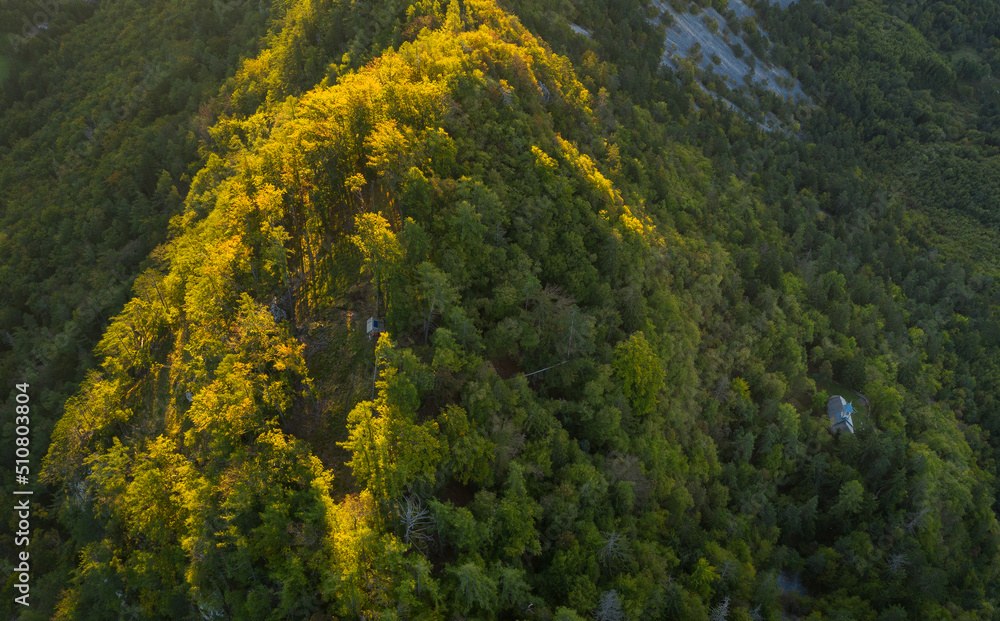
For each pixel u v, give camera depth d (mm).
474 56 136750
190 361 100062
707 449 120000
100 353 120188
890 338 190875
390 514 73375
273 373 89812
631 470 96875
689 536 104500
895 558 119688
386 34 169375
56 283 181000
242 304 90938
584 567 83438
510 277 101750
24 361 162250
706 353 136125
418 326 92750
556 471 90688
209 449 85375
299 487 77438
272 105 169750
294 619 68875
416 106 113562
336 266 100875
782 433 136750
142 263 162000
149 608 82250
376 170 106250
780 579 121938
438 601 70375
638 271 120500
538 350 101375
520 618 75750
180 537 79438
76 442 106000
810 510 127062
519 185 115750
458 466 79438
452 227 99938
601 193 127938
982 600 125812
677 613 90250
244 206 102688
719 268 156875
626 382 104438
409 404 80188
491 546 77938
